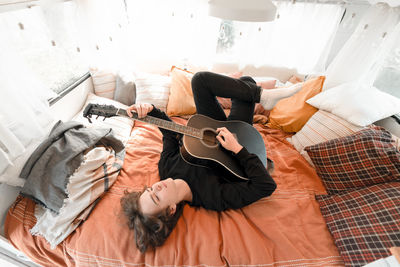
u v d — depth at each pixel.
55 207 0.90
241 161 1.01
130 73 1.84
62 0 1.36
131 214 0.89
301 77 2.07
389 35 1.31
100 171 1.06
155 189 0.91
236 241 0.88
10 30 0.98
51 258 0.92
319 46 1.81
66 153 0.98
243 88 1.15
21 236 0.91
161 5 1.72
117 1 1.64
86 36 1.59
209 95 1.22
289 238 0.91
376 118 1.20
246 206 1.04
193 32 1.86
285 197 1.10
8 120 0.92
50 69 1.33
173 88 1.70
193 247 0.86
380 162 0.99
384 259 0.57
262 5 0.84
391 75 1.46
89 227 0.91
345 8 1.61
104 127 1.36
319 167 1.20
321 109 1.42
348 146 1.11
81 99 1.61
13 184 0.95
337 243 0.88
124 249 0.86
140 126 1.57
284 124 1.57
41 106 1.09
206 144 1.10
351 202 0.97
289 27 1.75
